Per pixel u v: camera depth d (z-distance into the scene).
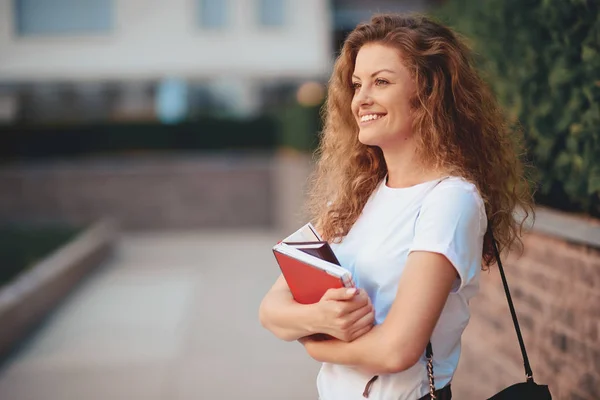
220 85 15.93
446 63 1.79
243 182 12.62
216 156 13.45
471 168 1.83
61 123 13.17
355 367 1.77
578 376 2.71
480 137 1.85
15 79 13.23
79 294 7.73
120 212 12.44
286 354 5.41
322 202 2.13
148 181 12.44
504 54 3.45
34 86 13.78
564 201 3.06
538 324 3.04
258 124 13.52
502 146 1.93
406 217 1.72
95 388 4.72
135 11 13.23
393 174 1.83
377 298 1.72
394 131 1.77
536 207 3.11
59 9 13.21
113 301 7.34
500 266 1.86
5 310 5.59
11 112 14.10
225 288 7.85
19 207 12.20
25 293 6.19
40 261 7.88
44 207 12.24
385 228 1.75
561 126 2.95
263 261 9.48
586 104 2.79
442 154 1.76
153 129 13.35
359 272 1.76
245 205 12.69
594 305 2.59
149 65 13.29
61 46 13.23
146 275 8.70
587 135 2.73
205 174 12.55
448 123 1.79
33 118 14.48
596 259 2.59
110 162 12.96
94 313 6.86
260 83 15.09
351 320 1.62
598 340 2.57
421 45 1.76
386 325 1.60
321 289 1.69
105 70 13.28
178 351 5.55
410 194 1.74
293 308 1.74
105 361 5.32
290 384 4.73
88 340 5.92
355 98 1.79
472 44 3.80
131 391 4.65
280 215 12.13
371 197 1.90
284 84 15.31
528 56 3.17
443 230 1.60
